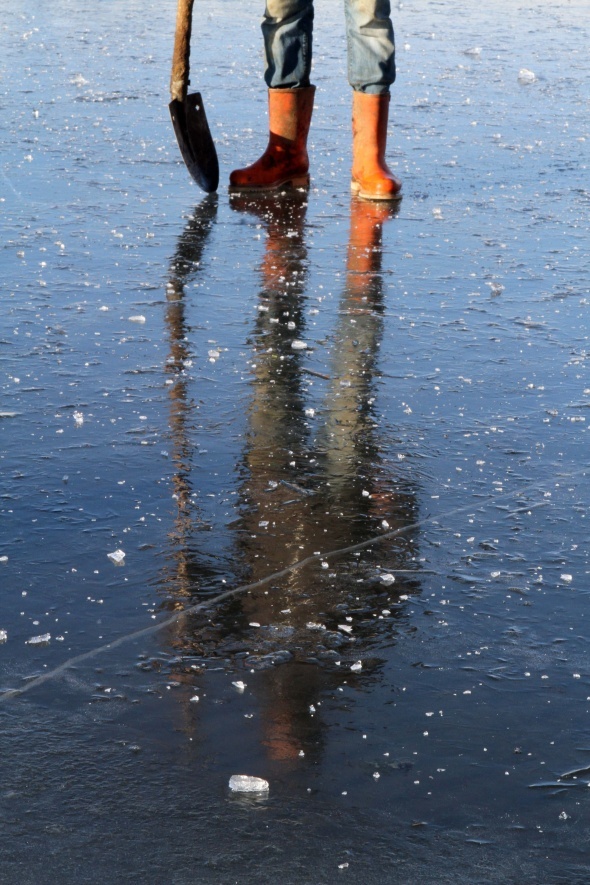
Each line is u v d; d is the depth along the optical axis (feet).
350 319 12.89
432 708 6.30
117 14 37.73
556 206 17.95
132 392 10.69
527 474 9.24
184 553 7.92
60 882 4.96
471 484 9.06
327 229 16.61
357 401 10.66
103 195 17.83
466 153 21.26
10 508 8.45
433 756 5.88
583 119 24.44
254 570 7.73
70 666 6.60
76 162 19.63
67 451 9.42
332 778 5.69
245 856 5.14
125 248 15.28
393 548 8.05
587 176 19.85
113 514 8.43
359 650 6.84
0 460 9.21
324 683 6.51
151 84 26.43
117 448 9.50
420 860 5.14
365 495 8.85
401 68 29.63
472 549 8.06
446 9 41.50
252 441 9.75
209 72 28.09
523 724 6.16
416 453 9.61
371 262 15.05
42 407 10.28
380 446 9.73
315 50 31.71
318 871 5.06
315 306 13.30
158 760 5.79
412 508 8.66
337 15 38.37
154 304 13.17
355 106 18.11
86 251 15.06
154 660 6.69
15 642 6.82
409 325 12.74
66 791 5.53
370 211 17.60
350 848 5.20
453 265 14.96
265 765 5.78
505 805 5.52
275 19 17.89
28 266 14.34
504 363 11.68
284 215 17.30
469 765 5.81
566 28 38.11
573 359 11.80
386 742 5.99
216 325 12.57
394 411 10.48
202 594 7.42
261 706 6.28
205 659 6.72
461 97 26.32
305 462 9.39
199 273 14.38
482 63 30.81
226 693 6.39
